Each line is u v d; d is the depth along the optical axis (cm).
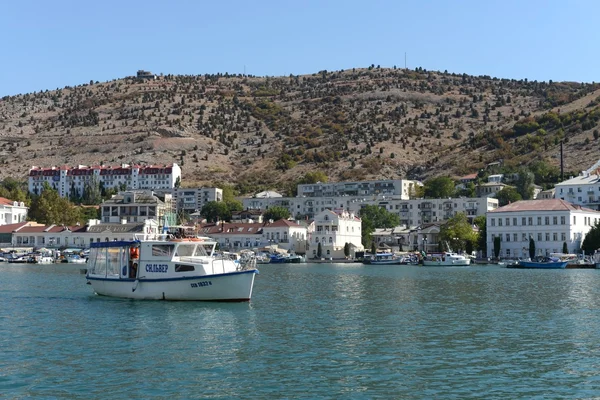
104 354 5828
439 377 5119
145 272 9388
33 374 5159
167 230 9956
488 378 5094
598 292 10975
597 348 6112
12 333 6788
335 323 7469
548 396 4672
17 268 19188
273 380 5022
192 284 9100
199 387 4847
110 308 8562
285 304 9144
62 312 8238
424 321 7638
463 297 10225
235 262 9850
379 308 8806
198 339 6506
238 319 7719
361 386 4881
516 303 9381
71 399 4581
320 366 5431
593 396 4675
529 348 6112
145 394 4684
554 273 16888
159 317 7838
